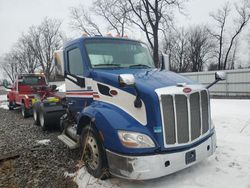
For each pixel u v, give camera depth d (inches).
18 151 268.1
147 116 168.2
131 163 160.1
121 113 177.8
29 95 512.7
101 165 183.3
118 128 167.8
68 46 250.7
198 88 183.3
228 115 398.3
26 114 515.2
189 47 2324.1
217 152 235.3
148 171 159.2
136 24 1074.1
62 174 203.2
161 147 164.6
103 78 199.5
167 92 168.6
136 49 245.1
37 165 223.3
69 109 258.5
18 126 416.5
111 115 176.7
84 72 223.9
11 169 215.8
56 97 366.6
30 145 291.6
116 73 199.2
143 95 170.1
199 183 178.9
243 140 272.4
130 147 161.2
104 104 194.7
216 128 329.4
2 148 282.7
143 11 1049.5
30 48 2396.7
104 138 173.9
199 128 181.3
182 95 172.9
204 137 185.0
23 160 237.8
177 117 170.4
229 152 235.0
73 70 245.3
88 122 206.8
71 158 239.6
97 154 188.1
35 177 200.2
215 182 179.9
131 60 237.5
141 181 183.5
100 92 202.8
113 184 181.3
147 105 168.2
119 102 184.1
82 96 229.5
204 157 183.9
